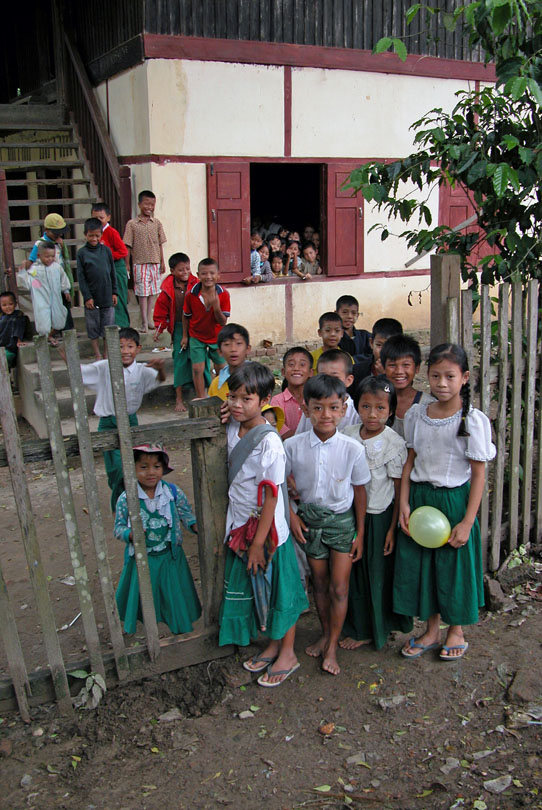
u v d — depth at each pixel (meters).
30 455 2.92
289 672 3.40
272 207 12.88
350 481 3.31
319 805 2.70
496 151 4.62
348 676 3.42
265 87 8.93
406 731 3.06
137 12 8.13
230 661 3.44
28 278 7.27
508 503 4.23
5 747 2.99
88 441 2.99
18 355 7.70
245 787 2.80
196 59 8.40
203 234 8.90
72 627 3.93
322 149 9.53
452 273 3.73
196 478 3.29
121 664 3.24
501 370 3.98
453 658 3.49
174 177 8.56
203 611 3.44
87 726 3.11
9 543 5.03
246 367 3.14
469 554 3.32
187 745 3.02
